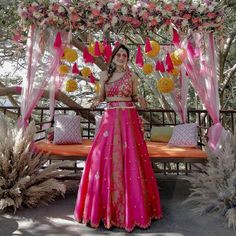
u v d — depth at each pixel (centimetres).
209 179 341
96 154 294
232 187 312
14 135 374
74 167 455
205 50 421
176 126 490
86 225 291
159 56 505
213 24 383
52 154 407
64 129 468
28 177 332
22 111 412
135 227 285
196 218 311
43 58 417
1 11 446
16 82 865
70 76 492
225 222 302
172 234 273
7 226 291
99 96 319
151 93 949
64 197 379
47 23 370
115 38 432
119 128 296
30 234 273
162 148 445
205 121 624
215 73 421
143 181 292
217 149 390
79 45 598
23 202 341
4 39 552
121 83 306
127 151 290
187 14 371
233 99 909
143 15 363
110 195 280
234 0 596
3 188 338
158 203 305
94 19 368
